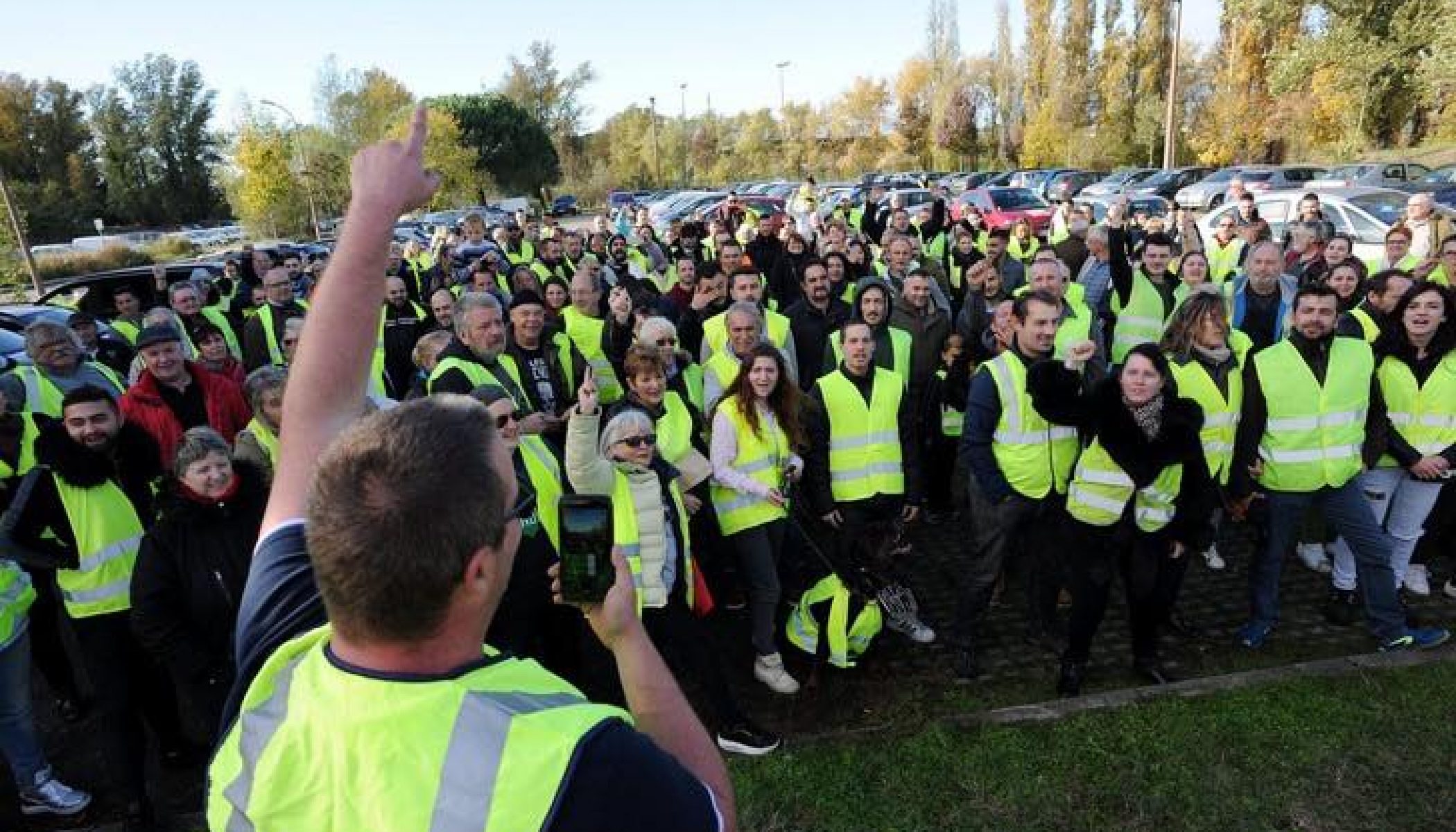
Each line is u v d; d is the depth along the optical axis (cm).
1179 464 384
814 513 469
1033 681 430
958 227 1027
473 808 88
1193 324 452
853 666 443
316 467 98
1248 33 3706
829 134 6362
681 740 112
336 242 122
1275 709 373
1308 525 574
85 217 6169
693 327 702
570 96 6744
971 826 321
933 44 5656
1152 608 412
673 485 378
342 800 92
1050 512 420
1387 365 453
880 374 454
